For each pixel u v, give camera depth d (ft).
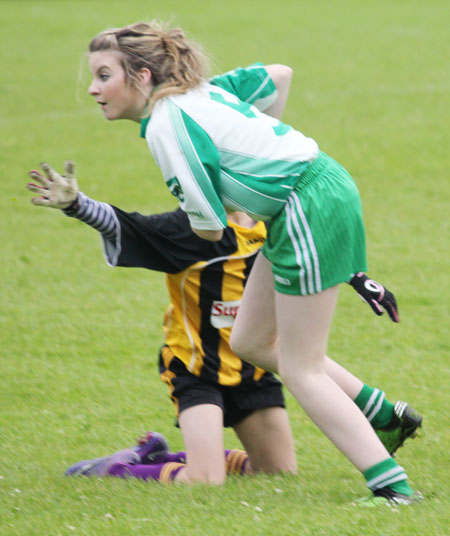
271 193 45.62
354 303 94.84
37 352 82.07
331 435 46.47
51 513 45.78
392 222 124.26
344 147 167.43
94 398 71.46
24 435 63.62
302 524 42.27
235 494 47.88
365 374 75.10
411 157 159.22
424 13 309.42
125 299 97.55
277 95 53.16
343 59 247.09
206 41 267.59
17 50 263.29
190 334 54.19
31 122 194.08
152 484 51.08
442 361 77.71
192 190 45.29
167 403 70.54
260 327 50.11
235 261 54.39
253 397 55.26
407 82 221.05
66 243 118.32
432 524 41.81
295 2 336.29
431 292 97.14
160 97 46.62
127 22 297.94
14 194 141.90
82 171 156.04
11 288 100.83
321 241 45.37
